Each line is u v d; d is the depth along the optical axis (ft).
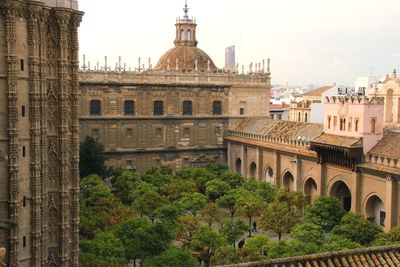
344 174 239.71
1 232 127.13
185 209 228.43
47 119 140.67
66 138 144.46
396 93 307.78
